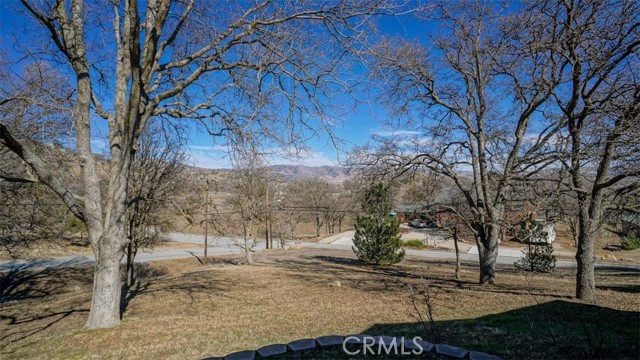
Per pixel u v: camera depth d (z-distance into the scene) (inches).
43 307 403.5
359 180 559.8
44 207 577.6
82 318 319.9
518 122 490.6
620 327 239.8
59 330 280.8
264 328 263.6
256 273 617.0
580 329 236.8
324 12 274.7
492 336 225.8
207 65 309.9
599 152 365.4
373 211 812.6
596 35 338.0
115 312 276.2
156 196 508.7
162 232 726.5
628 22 331.0
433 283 518.6
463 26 507.2
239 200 829.2
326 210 1494.8
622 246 1216.2
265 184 853.2
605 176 371.9
